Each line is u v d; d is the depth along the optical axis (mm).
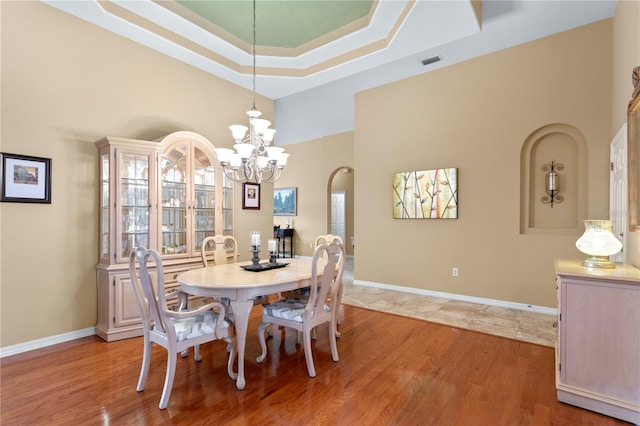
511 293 3947
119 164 2998
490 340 2996
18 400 2008
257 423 1808
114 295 2963
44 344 2816
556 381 2123
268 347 2895
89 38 3076
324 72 4117
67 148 2943
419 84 4664
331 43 3701
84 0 2770
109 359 2582
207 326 2160
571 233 3617
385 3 2959
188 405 1974
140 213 3182
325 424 1805
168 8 3117
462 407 1970
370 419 1853
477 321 3498
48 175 2818
